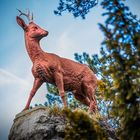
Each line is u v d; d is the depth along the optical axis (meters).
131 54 9.12
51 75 14.06
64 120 13.05
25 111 13.56
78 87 14.71
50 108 13.42
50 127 12.73
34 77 14.20
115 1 9.38
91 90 14.73
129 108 9.08
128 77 9.04
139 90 9.00
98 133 9.51
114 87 9.32
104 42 9.16
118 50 9.12
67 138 9.34
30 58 14.38
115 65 9.15
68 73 14.42
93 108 14.54
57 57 14.48
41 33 14.41
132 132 9.02
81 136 9.26
